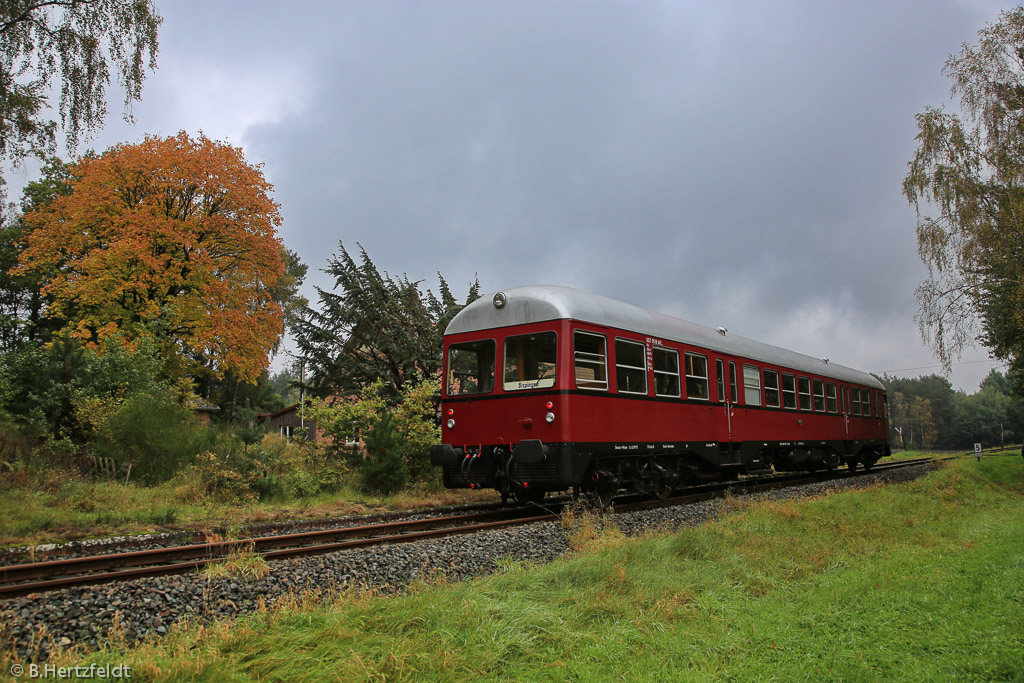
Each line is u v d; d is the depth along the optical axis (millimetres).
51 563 6316
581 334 10797
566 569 6727
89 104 14805
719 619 5598
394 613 5098
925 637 4992
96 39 14828
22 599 5086
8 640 4461
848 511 11383
